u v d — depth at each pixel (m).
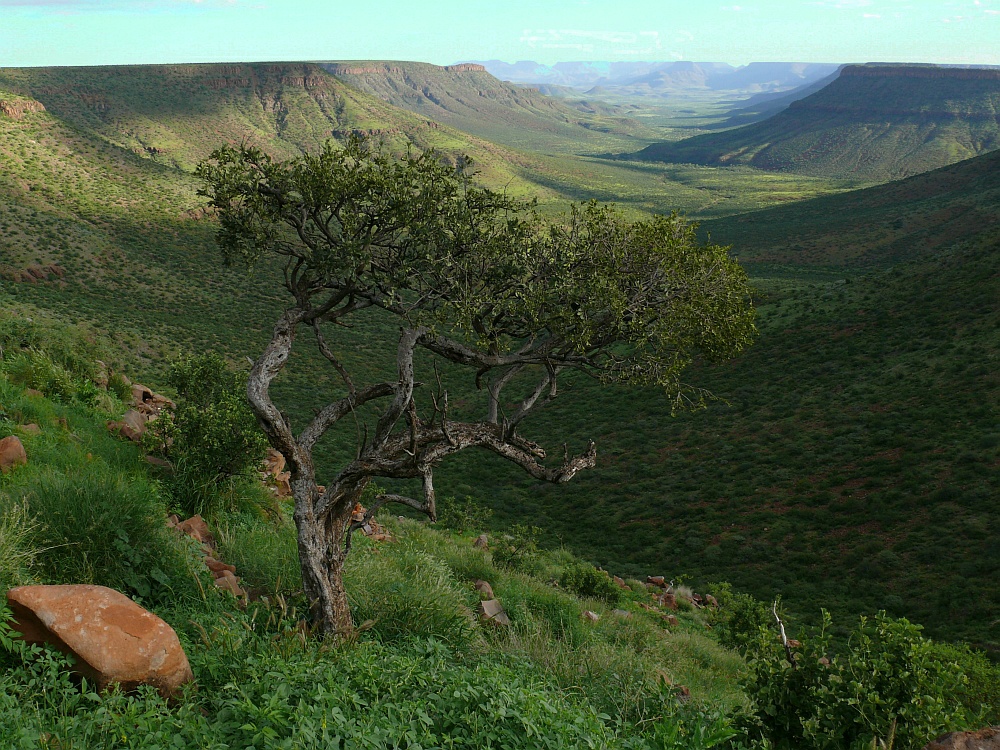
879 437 43.16
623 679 7.14
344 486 6.39
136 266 91.62
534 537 19.48
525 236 6.52
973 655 7.67
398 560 9.78
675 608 19.47
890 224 176.75
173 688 4.00
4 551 4.77
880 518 35.47
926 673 5.40
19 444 7.19
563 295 6.38
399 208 5.95
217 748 3.33
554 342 6.79
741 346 6.89
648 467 46.81
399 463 6.45
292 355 75.12
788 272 150.00
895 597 28.56
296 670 4.39
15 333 13.84
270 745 3.37
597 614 13.24
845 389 52.09
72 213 102.38
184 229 112.00
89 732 3.21
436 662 5.41
